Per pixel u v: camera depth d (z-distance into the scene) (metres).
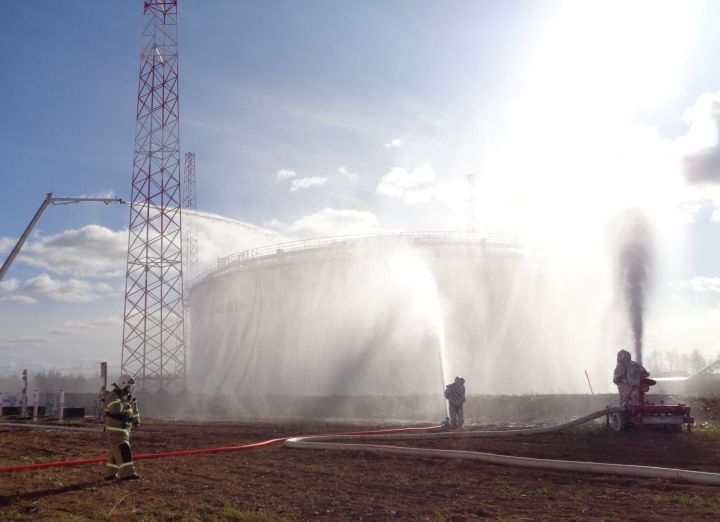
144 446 17.48
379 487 10.57
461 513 8.59
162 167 49.12
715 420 21.44
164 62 50.06
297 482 11.07
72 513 8.59
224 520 8.17
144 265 48.19
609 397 26.73
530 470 12.15
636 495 9.60
